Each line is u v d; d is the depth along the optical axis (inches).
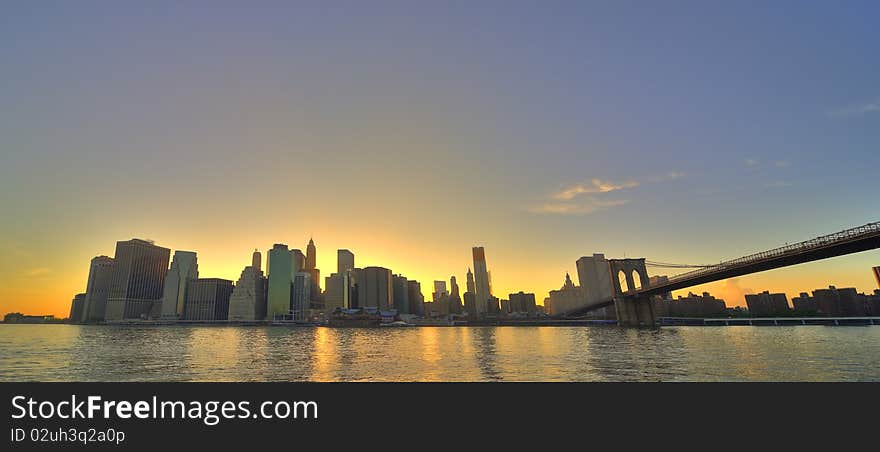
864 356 2817.4
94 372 2694.4
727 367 2418.8
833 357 2807.6
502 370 2501.2
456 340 6550.2
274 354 4028.1
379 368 2733.8
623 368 2465.6
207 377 2409.0
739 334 6176.2
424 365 2859.3
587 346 4291.3
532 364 2783.0
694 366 2490.2
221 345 5684.1
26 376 2578.7
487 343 5452.8
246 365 3034.0
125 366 3038.9
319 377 2331.4
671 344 4313.5
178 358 3668.8
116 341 6683.1
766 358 2822.3
